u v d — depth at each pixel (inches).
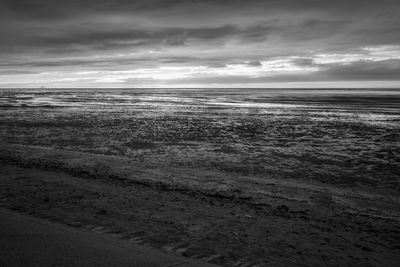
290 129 1029.2
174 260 153.7
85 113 1529.3
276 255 199.8
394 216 323.6
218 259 185.8
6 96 3961.6
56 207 270.1
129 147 706.2
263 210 310.7
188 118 1341.0
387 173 515.2
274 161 589.0
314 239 238.7
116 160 546.3
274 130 1003.9
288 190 402.3
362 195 399.5
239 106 2172.7
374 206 356.2
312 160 601.9
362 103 2573.8
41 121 1178.0
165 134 897.5
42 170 437.7
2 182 356.8
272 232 245.8
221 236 226.5
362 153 671.1
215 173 483.8
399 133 959.0
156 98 3550.7
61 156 560.7
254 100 3147.1
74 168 463.5
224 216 279.4
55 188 341.1
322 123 1194.6
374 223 295.9
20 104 2207.2
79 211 262.5
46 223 194.4
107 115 1439.5
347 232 263.6
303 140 828.0
